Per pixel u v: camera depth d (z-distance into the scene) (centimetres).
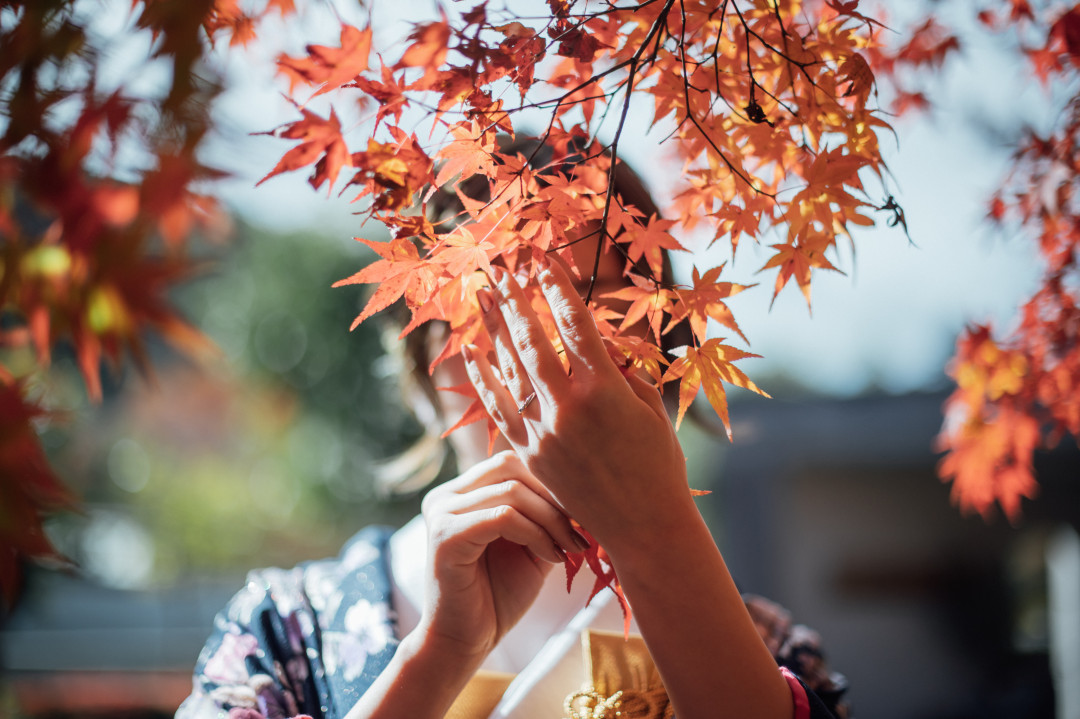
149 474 1255
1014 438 180
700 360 81
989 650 870
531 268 83
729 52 87
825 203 85
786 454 909
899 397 903
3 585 80
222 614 135
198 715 119
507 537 89
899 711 861
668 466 75
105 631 1131
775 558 912
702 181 90
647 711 112
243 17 74
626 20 84
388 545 138
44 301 69
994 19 133
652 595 77
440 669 92
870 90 87
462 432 122
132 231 65
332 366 1159
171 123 64
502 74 75
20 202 69
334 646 124
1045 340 167
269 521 1241
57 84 65
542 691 114
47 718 759
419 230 76
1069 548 813
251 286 1178
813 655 138
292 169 71
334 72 72
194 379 1110
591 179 88
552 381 73
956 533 899
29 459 80
